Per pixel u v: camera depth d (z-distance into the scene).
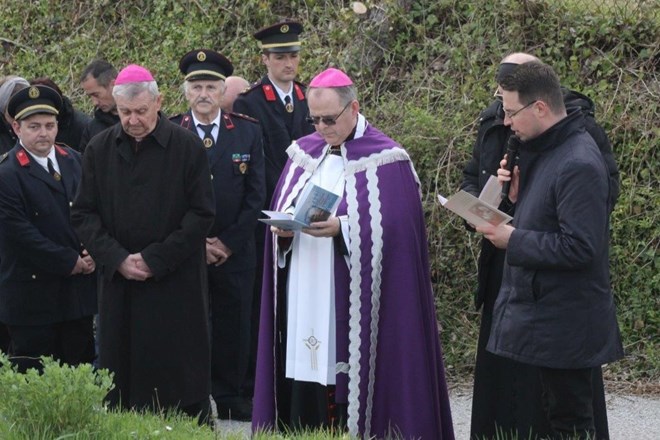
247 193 23.20
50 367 15.13
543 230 15.98
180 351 19.58
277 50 24.61
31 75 36.75
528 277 15.95
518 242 15.80
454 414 23.11
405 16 29.86
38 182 21.91
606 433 17.59
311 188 17.03
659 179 25.52
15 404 14.77
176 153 19.41
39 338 22.28
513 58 18.77
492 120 19.00
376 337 17.89
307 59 31.02
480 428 18.64
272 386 18.38
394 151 18.05
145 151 19.41
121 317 19.55
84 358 23.11
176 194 19.39
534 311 15.94
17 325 22.14
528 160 16.47
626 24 27.17
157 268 19.12
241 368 23.44
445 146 26.95
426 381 18.02
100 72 24.70
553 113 16.05
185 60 23.36
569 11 27.94
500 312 16.47
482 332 18.64
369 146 18.03
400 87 29.48
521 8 28.25
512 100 16.12
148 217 19.31
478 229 16.19
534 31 28.17
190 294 19.66
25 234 21.53
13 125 22.39
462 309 26.23
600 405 17.55
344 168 18.02
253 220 23.05
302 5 32.31
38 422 14.65
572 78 27.31
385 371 17.94
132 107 19.00
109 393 19.62
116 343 19.59
